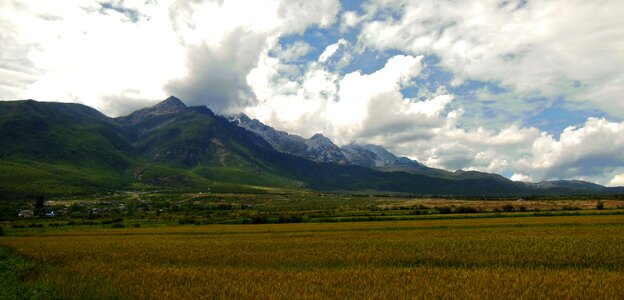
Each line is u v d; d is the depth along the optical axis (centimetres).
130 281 3041
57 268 3828
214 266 3900
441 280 2781
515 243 4769
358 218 11656
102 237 8131
